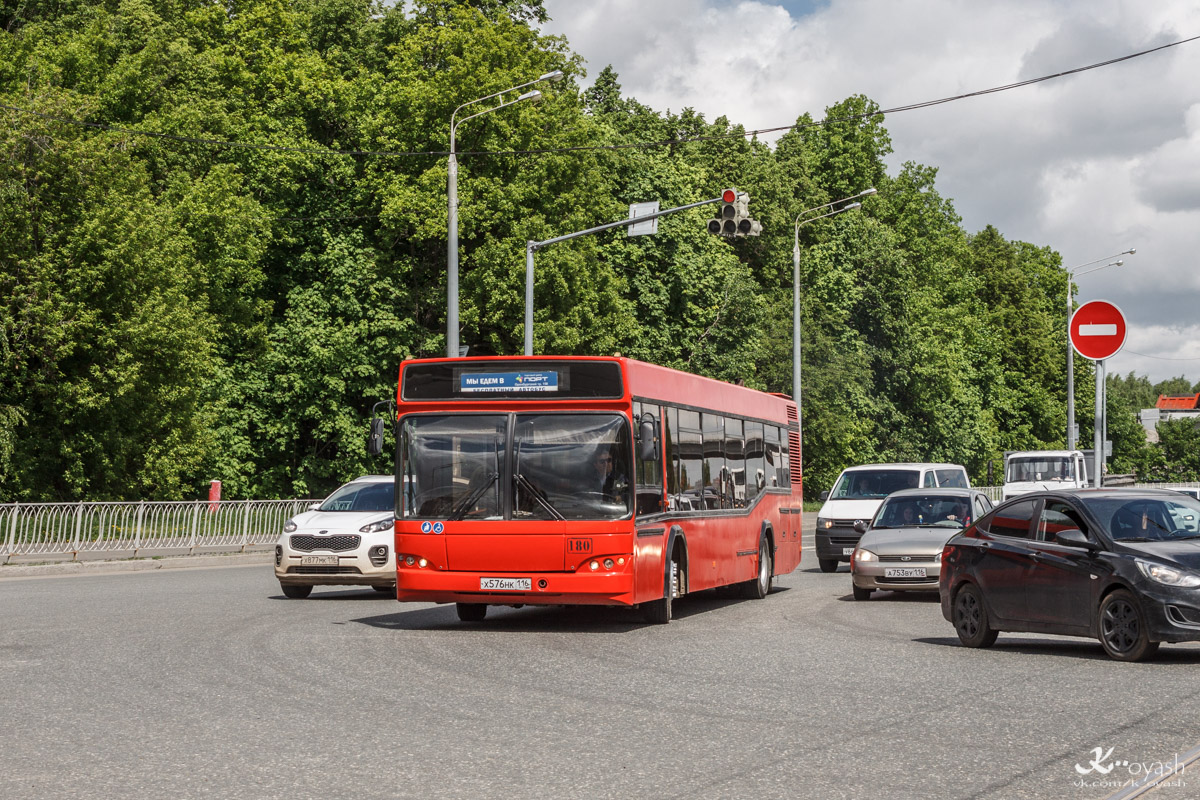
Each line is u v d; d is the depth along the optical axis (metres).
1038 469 44.00
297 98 49.12
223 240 44.81
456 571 15.72
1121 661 12.58
